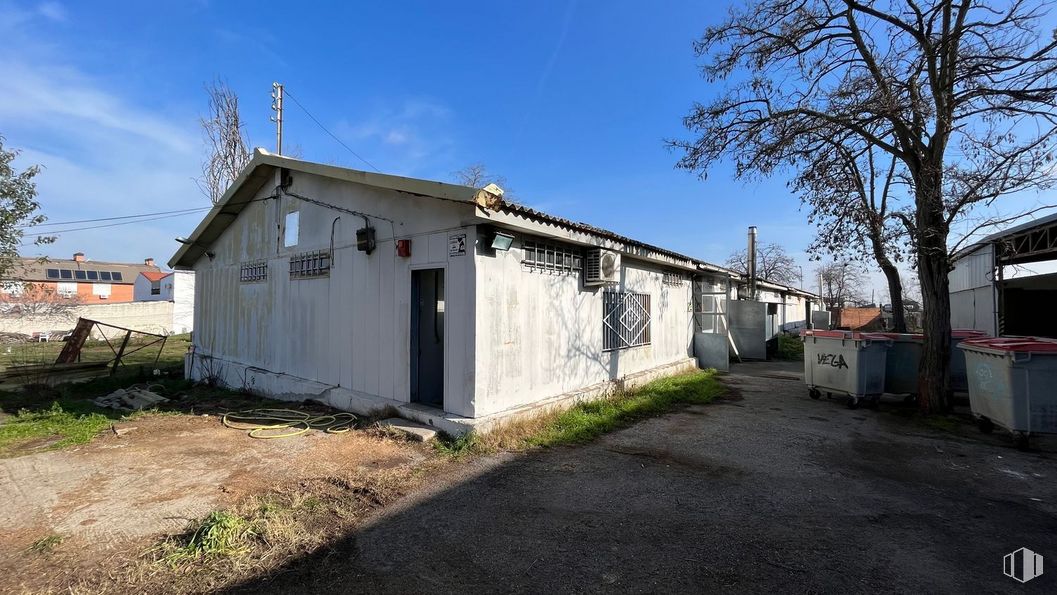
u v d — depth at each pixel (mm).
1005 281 13906
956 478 4480
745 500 3949
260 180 9188
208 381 10336
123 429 6113
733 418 6875
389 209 6574
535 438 5543
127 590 2674
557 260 7000
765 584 2742
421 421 5836
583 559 3023
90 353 16984
